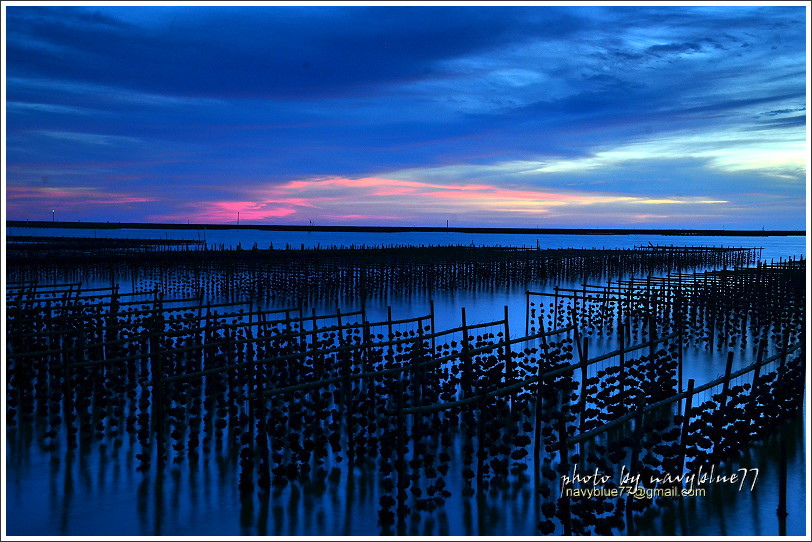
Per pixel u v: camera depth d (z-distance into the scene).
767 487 10.80
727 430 11.60
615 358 20.58
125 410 14.79
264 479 10.74
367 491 10.80
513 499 10.49
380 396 15.19
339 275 39.00
